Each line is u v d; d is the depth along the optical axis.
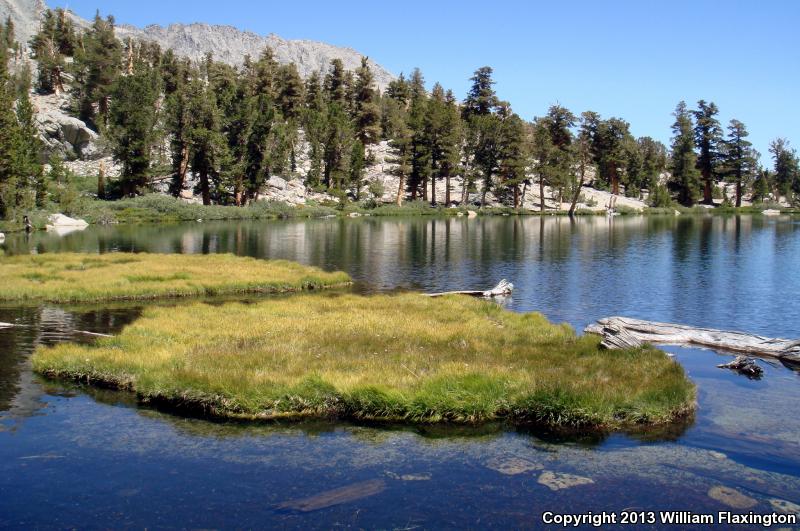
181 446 12.09
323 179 141.50
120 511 9.33
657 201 149.62
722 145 147.88
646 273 42.00
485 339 20.17
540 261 49.31
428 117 133.12
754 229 86.38
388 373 15.41
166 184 123.12
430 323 22.47
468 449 12.10
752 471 11.05
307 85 184.50
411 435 12.90
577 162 143.00
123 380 15.86
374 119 166.00
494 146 133.50
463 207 134.62
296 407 14.18
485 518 9.17
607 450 12.09
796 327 25.20
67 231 80.44
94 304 28.91
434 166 137.25
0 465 11.05
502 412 14.08
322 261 49.72
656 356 17.77
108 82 147.75
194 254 52.16
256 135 115.31
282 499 9.77
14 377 16.64
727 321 26.45
